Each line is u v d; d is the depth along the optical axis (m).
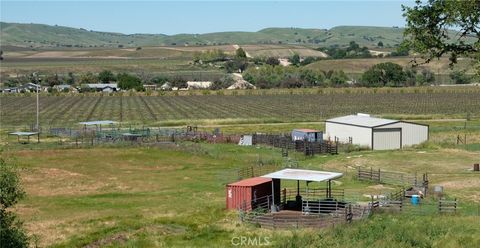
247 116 138.88
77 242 39.81
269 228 42.56
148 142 92.38
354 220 42.44
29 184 64.62
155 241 39.66
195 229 43.12
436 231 36.66
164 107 166.50
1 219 29.94
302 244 36.16
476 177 63.53
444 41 28.17
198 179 67.44
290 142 87.38
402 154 80.44
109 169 74.38
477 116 133.50
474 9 26.66
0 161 30.39
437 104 168.88
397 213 44.94
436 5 27.62
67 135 103.12
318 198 53.34
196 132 101.38
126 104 178.00
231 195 49.75
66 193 60.06
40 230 43.38
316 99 192.38
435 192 53.84
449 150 83.06
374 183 62.59
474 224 38.44
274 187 51.84
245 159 79.19
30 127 115.00
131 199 56.66
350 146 87.06
